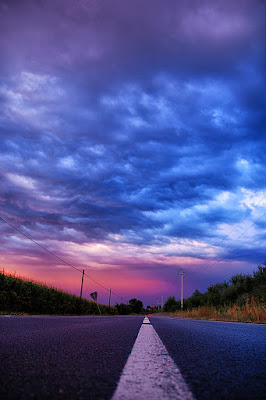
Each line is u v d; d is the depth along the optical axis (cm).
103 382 115
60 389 101
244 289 2605
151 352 209
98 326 503
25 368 136
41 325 479
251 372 143
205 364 163
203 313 1902
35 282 2117
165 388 107
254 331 474
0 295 1627
